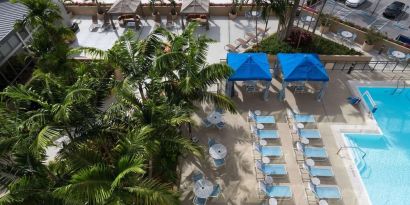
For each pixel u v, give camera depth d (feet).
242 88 63.00
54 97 34.24
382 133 55.26
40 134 29.40
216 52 73.00
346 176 48.16
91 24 83.41
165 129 36.22
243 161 50.11
